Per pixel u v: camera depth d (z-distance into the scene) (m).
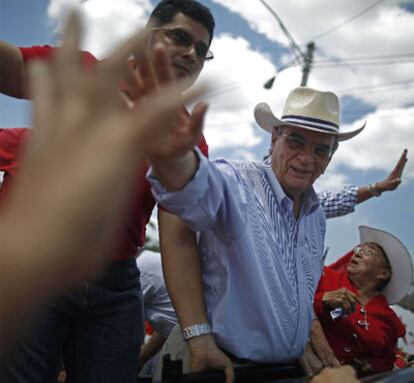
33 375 1.84
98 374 2.02
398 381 1.56
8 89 1.62
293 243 2.35
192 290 2.20
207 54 2.32
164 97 0.33
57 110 0.30
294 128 2.36
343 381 1.40
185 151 0.51
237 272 2.16
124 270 2.08
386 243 3.29
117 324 2.05
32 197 0.28
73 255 0.28
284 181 2.35
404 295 3.25
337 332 3.00
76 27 0.33
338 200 3.48
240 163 2.36
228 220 2.11
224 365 2.09
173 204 1.49
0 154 1.82
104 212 0.29
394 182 3.51
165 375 1.88
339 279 3.30
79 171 0.29
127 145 0.30
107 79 0.32
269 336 2.19
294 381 1.90
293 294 2.28
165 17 2.21
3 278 0.27
